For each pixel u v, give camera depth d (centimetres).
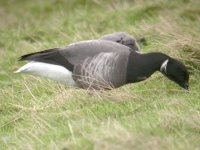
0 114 1530
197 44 1622
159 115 1281
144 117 1309
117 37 1630
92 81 1440
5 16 2592
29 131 1334
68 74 1455
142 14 2103
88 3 2433
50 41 2047
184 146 1128
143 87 1543
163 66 1445
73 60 1449
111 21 2100
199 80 1547
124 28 1981
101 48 1441
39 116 1407
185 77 1459
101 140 1125
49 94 1571
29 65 1481
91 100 1446
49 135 1285
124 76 1445
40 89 1592
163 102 1408
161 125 1226
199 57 1611
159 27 1844
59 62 1459
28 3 2733
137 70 1441
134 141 1108
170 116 1252
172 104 1372
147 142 1116
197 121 1245
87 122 1313
